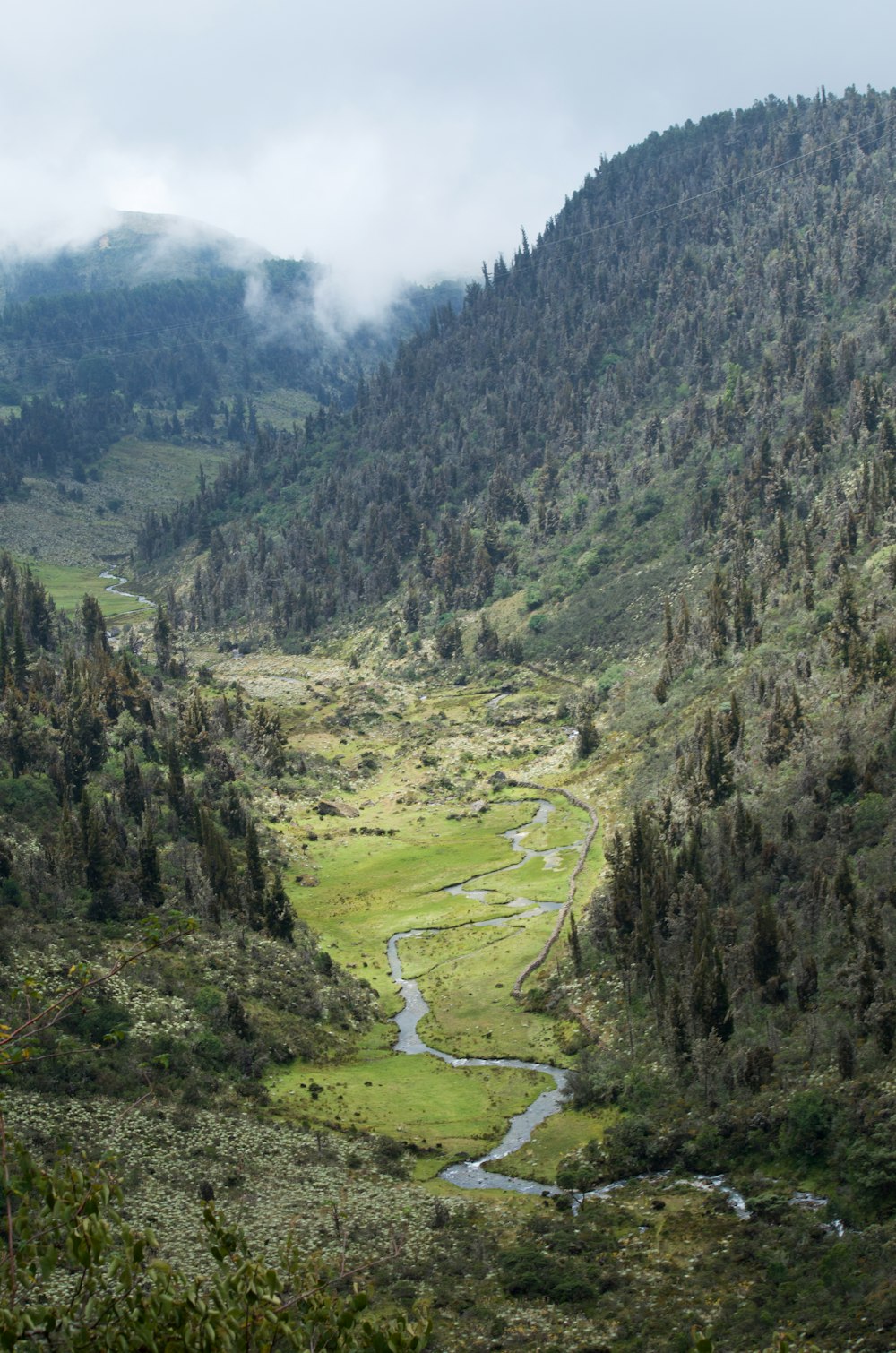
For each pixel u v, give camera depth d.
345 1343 26.34
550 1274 78.06
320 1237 83.88
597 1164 99.12
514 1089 119.06
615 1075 115.19
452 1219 89.12
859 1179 83.62
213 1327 24.84
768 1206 85.81
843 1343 64.44
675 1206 89.44
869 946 110.88
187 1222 82.81
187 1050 113.75
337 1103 114.19
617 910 142.00
